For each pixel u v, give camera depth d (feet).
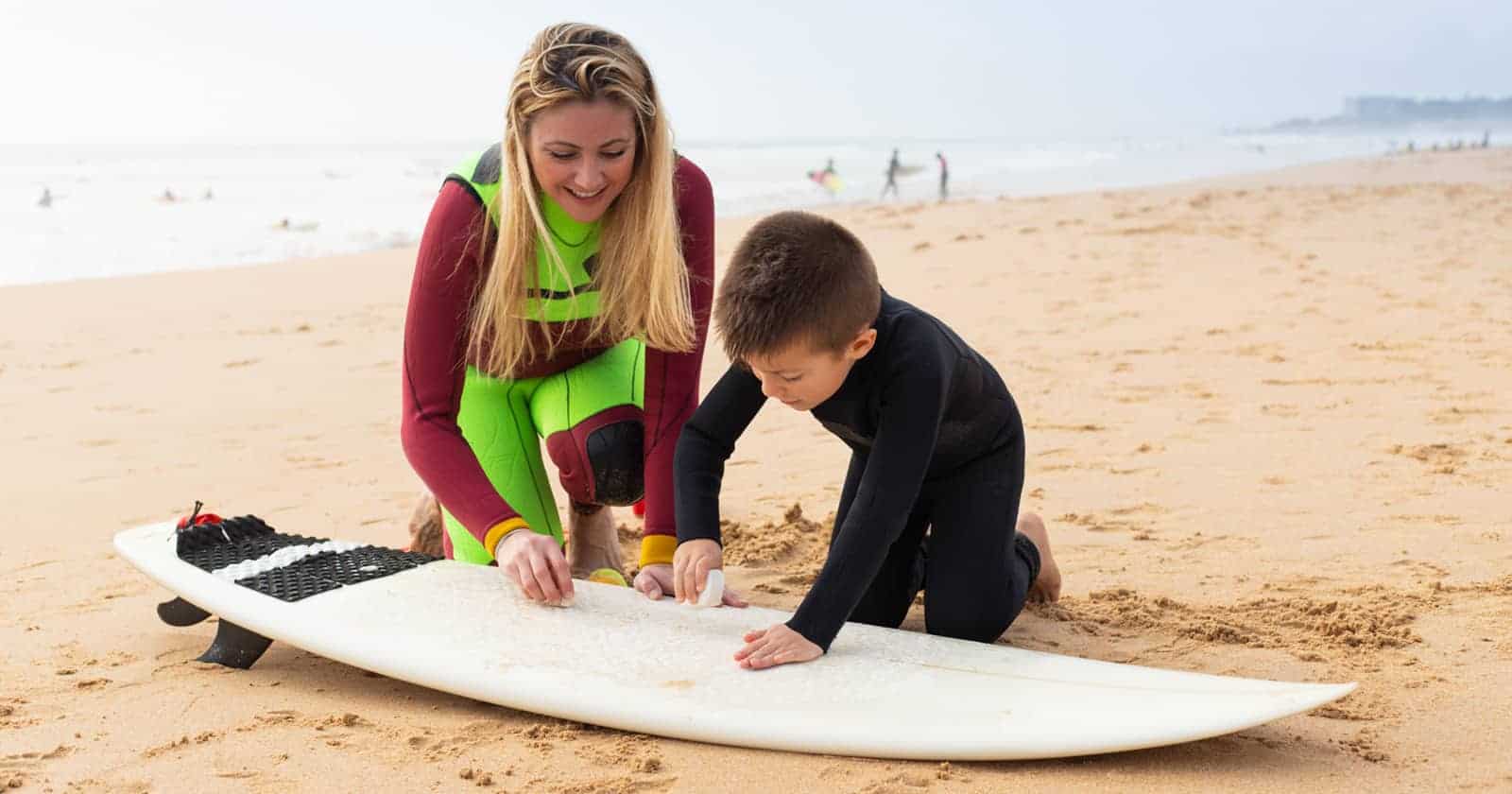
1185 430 17.03
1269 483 14.39
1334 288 29.14
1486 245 37.37
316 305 32.35
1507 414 17.22
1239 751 7.63
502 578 9.79
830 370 8.29
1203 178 110.63
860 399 8.79
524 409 11.27
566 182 8.97
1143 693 7.97
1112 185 100.17
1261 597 10.66
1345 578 11.09
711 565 9.01
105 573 11.68
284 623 8.86
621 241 9.71
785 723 7.69
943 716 7.75
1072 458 15.78
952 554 9.52
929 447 8.42
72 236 59.57
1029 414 18.25
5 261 48.75
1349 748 7.64
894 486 8.38
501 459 10.97
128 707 8.38
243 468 16.12
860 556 8.45
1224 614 10.25
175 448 17.22
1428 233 41.16
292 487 15.20
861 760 7.54
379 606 9.17
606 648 8.73
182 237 60.03
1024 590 9.87
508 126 9.08
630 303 9.96
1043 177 123.85
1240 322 25.20
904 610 10.23
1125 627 10.06
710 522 9.20
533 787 7.15
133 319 29.96
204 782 7.23
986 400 9.34
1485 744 7.63
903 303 9.05
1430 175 99.40
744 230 49.01
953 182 114.11
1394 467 14.83
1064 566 11.76
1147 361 21.83
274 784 7.21
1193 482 14.55
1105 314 26.84
